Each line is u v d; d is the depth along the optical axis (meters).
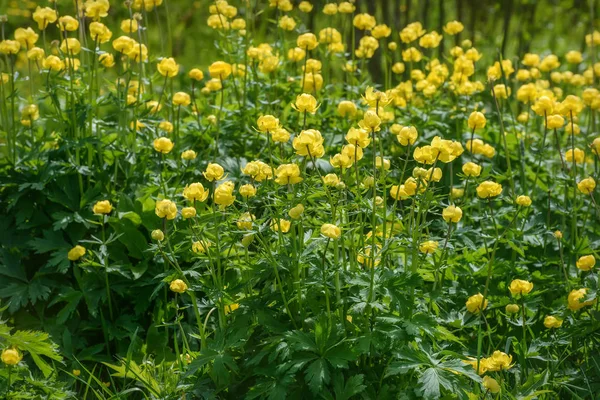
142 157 4.90
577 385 3.81
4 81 5.07
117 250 4.52
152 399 3.68
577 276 4.58
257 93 5.54
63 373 4.18
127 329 4.34
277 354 3.34
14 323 4.42
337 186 3.49
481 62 9.23
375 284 3.38
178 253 4.43
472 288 4.30
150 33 10.58
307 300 3.49
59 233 4.55
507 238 4.66
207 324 4.35
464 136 5.74
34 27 10.66
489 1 9.91
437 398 3.19
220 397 3.58
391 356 3.51
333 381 3.33
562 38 10.92
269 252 3.43
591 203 5.16
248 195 3.54
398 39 8.06
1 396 3.56
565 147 6.10
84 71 5.10
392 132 5.23
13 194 4.64
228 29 5.96
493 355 3.45
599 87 6.48
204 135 5.34
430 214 5.05
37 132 5.32
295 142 3.41
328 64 6.08
